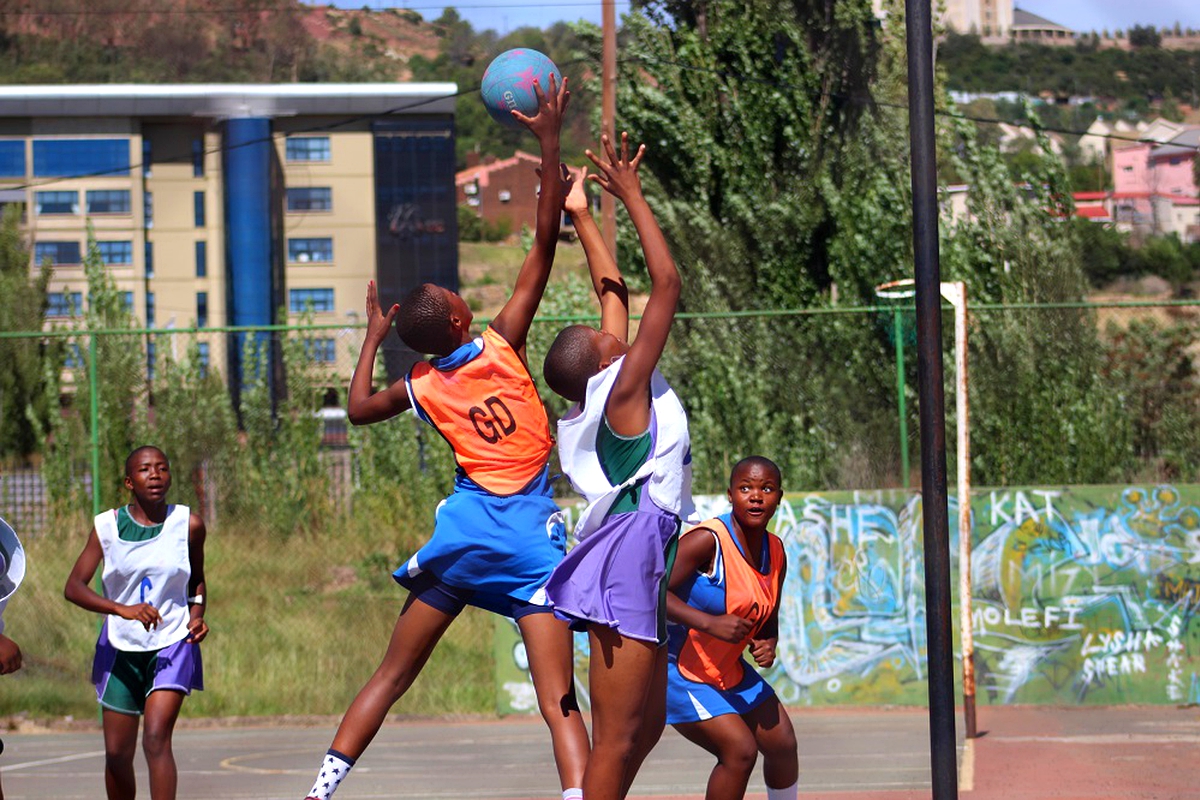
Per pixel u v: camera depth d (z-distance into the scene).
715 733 10.56
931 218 8.22
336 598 25.67
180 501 26.52
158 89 102.31
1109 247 88.06
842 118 35.34
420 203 105.62
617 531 8.48
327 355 27.59
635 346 8.55
